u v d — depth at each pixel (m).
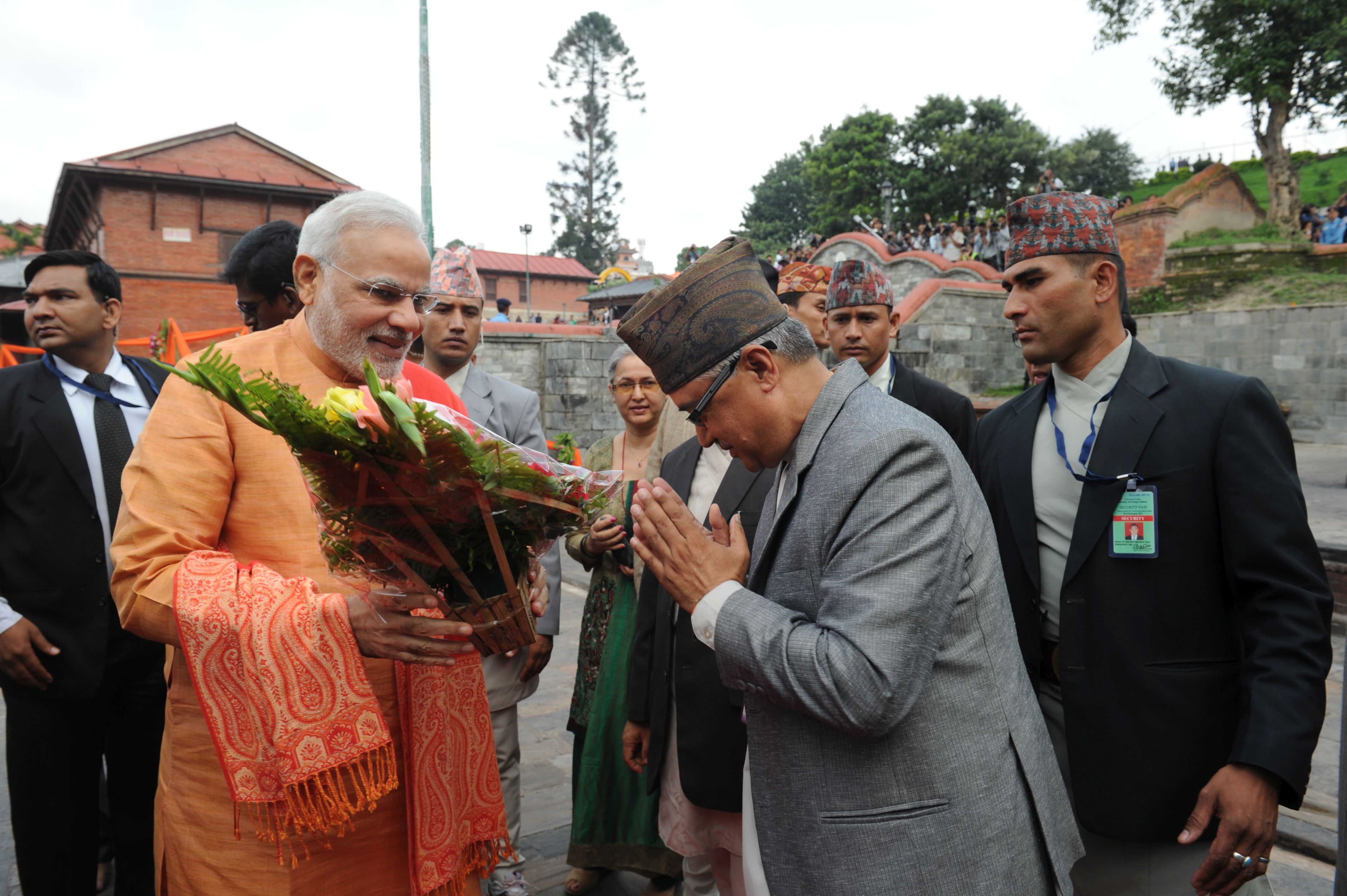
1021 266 1.85
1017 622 1.91
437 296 1.69
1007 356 14.38
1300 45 16.41
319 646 1.42
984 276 16.94
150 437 1.57
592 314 39.59
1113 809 1.67
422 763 1.63
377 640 1.44
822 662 1.22
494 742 1.86
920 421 1.37
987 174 32.66
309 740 1.41
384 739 1.47
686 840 2.30
